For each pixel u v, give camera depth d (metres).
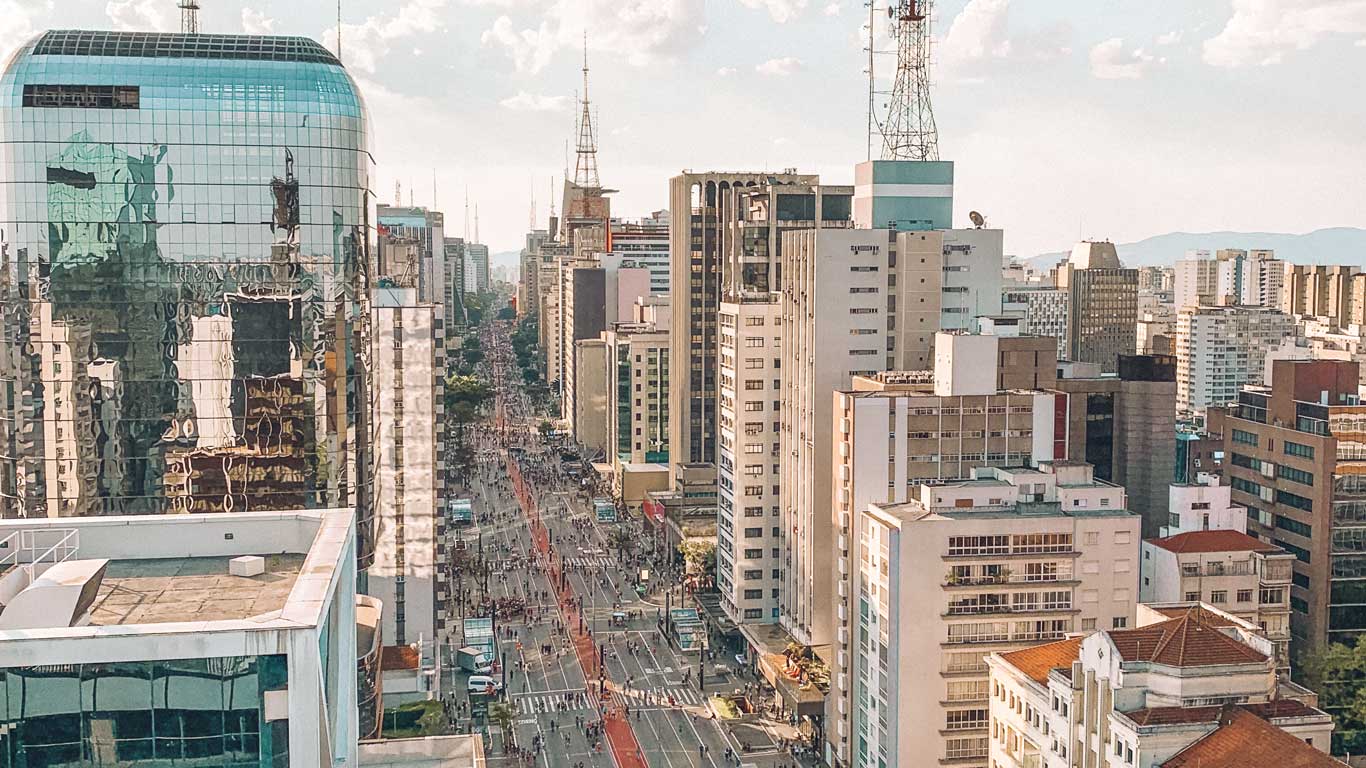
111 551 78.19
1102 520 162.88
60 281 188.25
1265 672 118.88
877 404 190.12
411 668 199.62
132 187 188.62
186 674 59.25
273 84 191.62
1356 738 176.50
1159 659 117.81
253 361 193.62
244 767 60.16
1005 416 194.88
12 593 70.88
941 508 166.38
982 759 162.00
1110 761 117.50
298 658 60.00
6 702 58.09
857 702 176.50
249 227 191.75
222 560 78.38
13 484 190.62
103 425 191.00
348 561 77.19
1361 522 191.75
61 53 188.50
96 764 59.34
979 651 161.50
